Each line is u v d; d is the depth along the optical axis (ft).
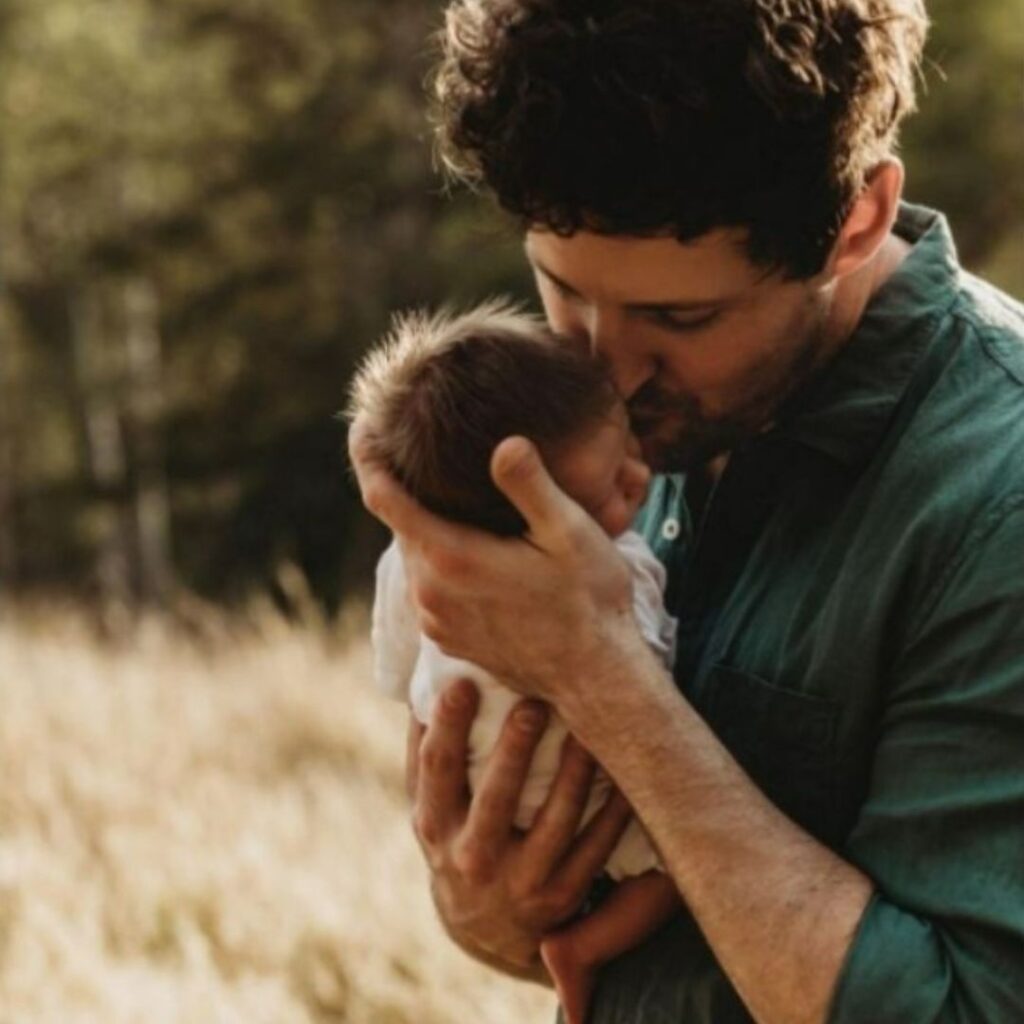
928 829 7.22
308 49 80.89
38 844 24.43
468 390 8.38
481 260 75.00
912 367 7.69
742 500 8.18
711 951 8.12
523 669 7.71
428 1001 19.17
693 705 8.20
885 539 7.50
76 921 21.89
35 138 91.45
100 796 26.73
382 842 24.58
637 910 8.36
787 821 7.43
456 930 8.75
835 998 7.08
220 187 84.17
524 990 19.12
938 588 7.32
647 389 7.67
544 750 8.81
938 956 7.07
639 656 7.59
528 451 7.59
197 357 89.86
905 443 7.59
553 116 6.88
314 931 20.95
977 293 7.93
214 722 32.30
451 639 7.86
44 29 91.04
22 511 108.68
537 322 8.72
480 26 7.13
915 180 70.03
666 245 7.07
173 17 87.35
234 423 88.69
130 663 38.24
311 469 87.20
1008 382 7.55
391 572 9.64
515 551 7.64
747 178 6.95
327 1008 19.65
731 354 7.48
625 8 6.84
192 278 87.35
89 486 96.73
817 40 6.98
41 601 51.57
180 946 21.39
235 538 90.94
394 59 79.77
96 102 89.71
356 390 9.12
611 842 8.34
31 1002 19.31
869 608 7.48
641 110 6.81
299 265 84.02
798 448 7.86
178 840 24.72
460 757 8.59
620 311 7.41
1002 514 7.25
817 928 7.17
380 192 80.18
